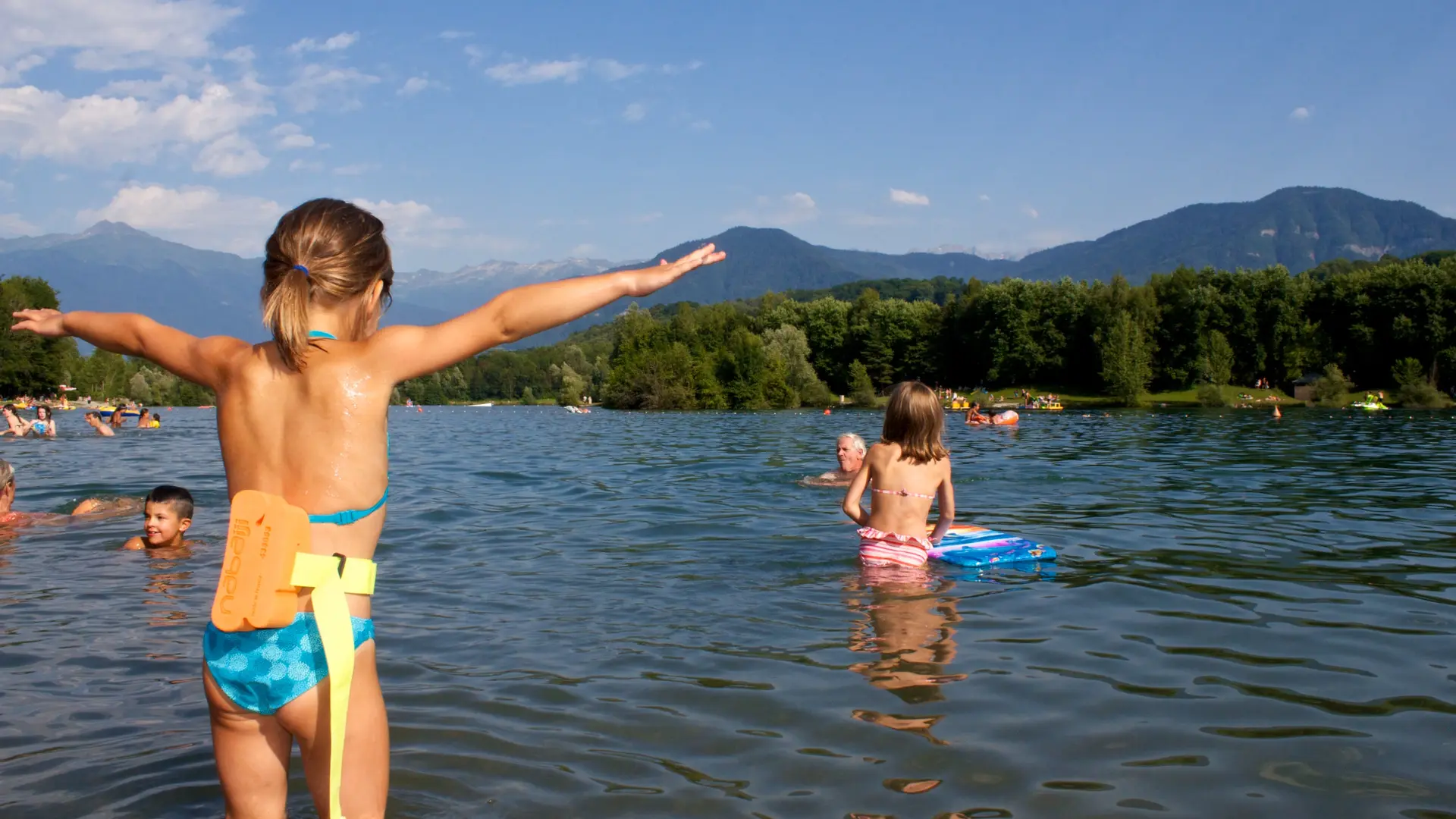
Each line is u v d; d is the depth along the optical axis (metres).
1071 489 10.30
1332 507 8.80
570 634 4.50
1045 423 30.84
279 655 2.15
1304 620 4.70
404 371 2.32
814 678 3.82
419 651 4.23
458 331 2.34
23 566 6.26
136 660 4.16
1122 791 2.78
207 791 2.81
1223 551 6.55
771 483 11.13
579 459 15.57
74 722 3.39
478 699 3.59
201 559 6.52
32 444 19.33
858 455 11.08
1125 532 7.38
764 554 6.52
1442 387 62.69
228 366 2.38
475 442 21.83
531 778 2.88
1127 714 3.41
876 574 5.82
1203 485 10.73
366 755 2.26
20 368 63.59
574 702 3.56
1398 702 3.53
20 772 2.95
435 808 2.67
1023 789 2.80
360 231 2.42
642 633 4.51
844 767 2.97
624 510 8.78
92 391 75.62
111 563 6.35
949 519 6.39
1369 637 4.40
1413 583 5.52
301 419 2.27
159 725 3.37
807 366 76.06
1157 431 24.81
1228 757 3.03
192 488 10.95
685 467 13.62
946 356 84.19
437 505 9.26
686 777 2.89
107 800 2.75
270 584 2.12
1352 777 2.87
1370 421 30.83
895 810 2.66
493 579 5.76
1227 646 4.27
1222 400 61.72
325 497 2.24
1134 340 65.69
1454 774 2.88
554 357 131.00
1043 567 6.00
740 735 3.23
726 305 93.31
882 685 3.74
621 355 79.06
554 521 8.15
